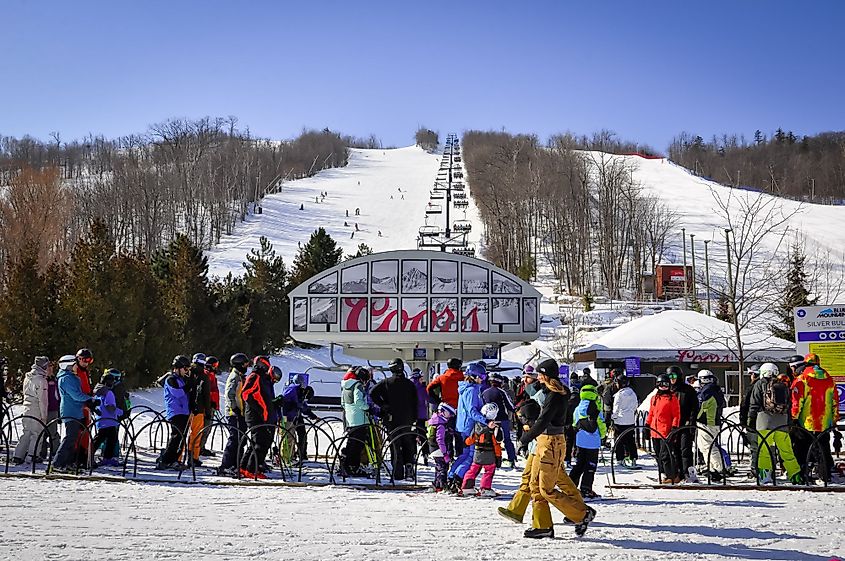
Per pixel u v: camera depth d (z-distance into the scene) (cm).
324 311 2867
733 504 1082
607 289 7906
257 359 1366
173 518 928
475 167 14675
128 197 9869
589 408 1134
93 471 1362
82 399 1312
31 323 2769
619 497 1159
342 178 15312
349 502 1086
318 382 3766
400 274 2859
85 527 860
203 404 1434
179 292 3859
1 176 13562
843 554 775
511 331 2822
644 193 12200
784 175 13838
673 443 1320
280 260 5338
